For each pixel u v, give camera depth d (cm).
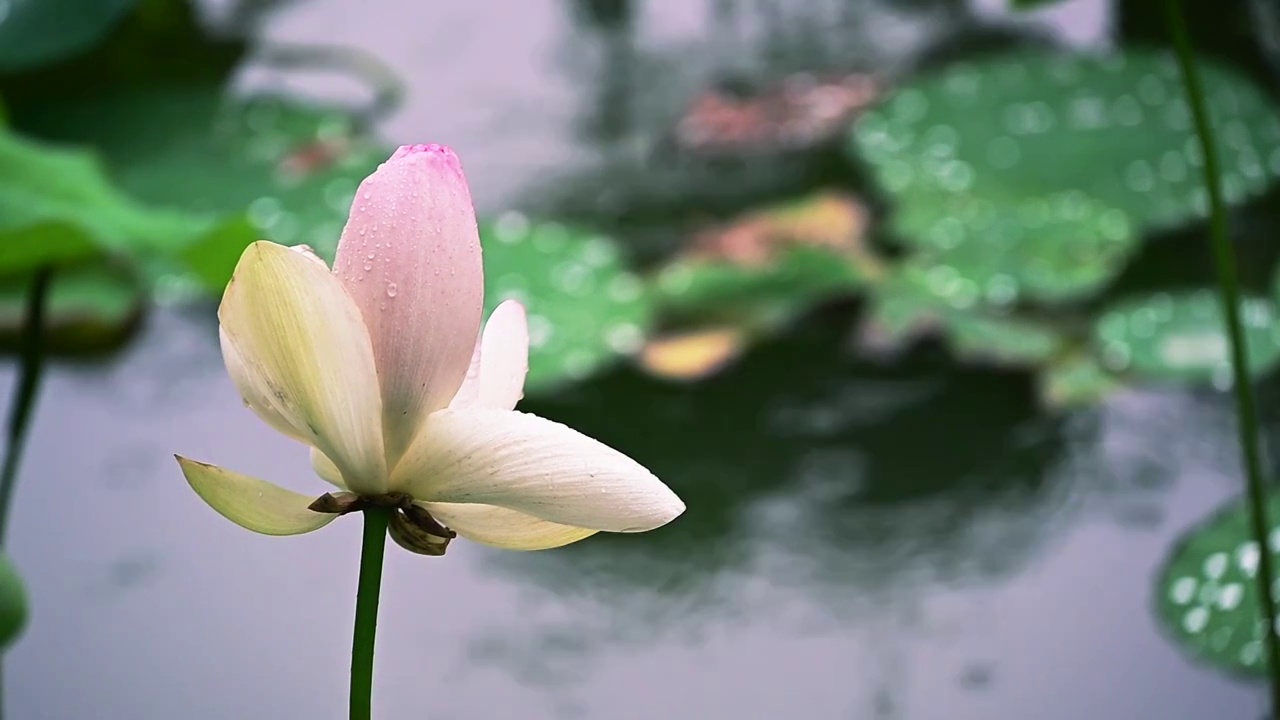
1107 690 229
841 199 365
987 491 278
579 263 343
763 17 492
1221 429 290
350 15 492
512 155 413
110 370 324
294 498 142
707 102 434
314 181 388
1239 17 445
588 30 488
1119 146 377
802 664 239
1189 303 314
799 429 301
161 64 454
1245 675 218
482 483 141
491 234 356
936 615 248
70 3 377
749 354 327
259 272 140
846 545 267
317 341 140
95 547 266
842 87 436
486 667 239
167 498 281
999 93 409
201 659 239
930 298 326
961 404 304
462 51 472
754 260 341
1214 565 239
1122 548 261
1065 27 457
